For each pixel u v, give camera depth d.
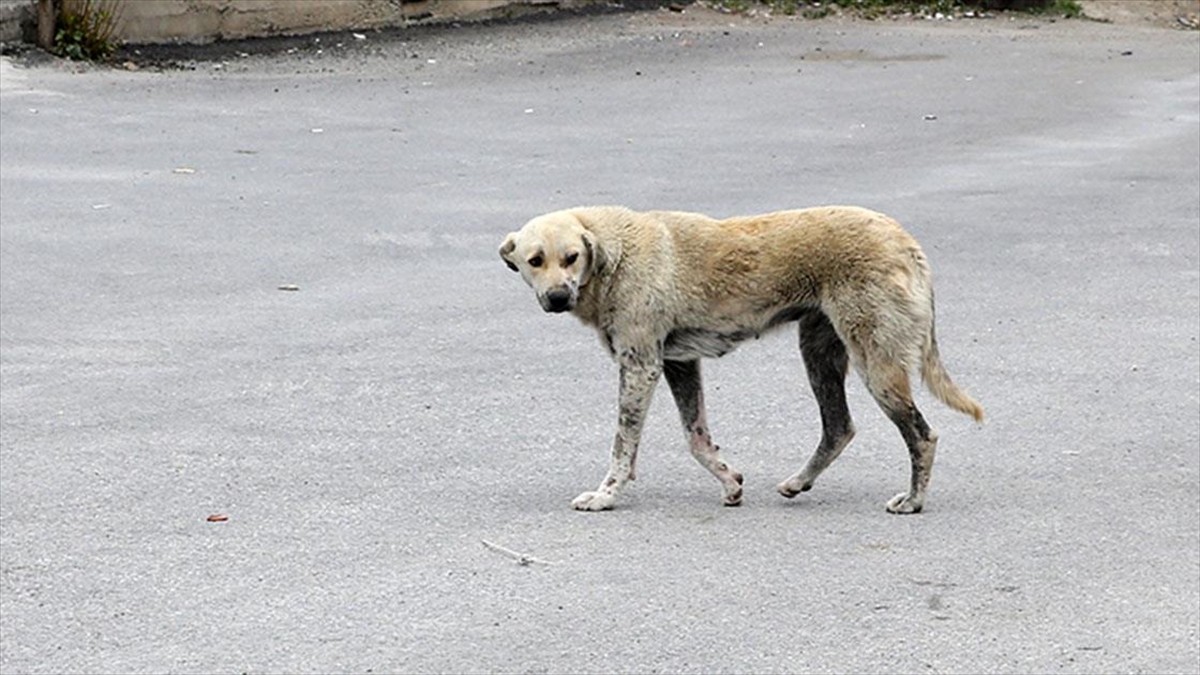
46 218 17.58
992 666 8.15
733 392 12.73
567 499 10.46
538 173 20.36
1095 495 10.57
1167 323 14.69
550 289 9.90
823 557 9.48
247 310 14.73
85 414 12.00
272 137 21.98
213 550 9.56
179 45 27.97
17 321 14.27
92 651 8.28
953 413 12.27
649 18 33.69
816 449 10.90
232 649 8.30
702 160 21.36
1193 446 11.55
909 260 10.13
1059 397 12.66
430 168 20.50
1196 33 34.97
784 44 31.34
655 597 8.91
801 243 10.20
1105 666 8.17
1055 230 18.02
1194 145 22.94
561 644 8.34
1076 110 25.67
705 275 10.23
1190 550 9.65
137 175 19.61
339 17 30.41
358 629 8.52
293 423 11.88
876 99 26.23
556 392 12.66
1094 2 37.69
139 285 15.41
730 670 8.07
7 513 10.10
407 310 14.81
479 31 31.50
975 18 35.75
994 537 9.82
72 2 26.31
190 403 12.27
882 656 8.23
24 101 23.25
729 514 10.20
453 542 9.70
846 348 10.19
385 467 11.01
